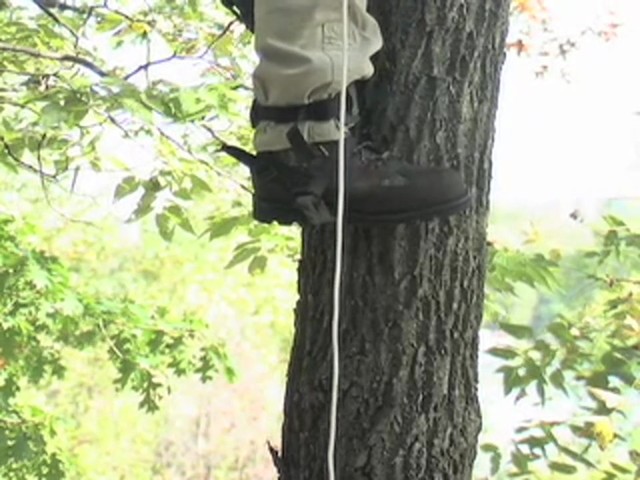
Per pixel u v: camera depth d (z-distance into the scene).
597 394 4.41
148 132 5.16
